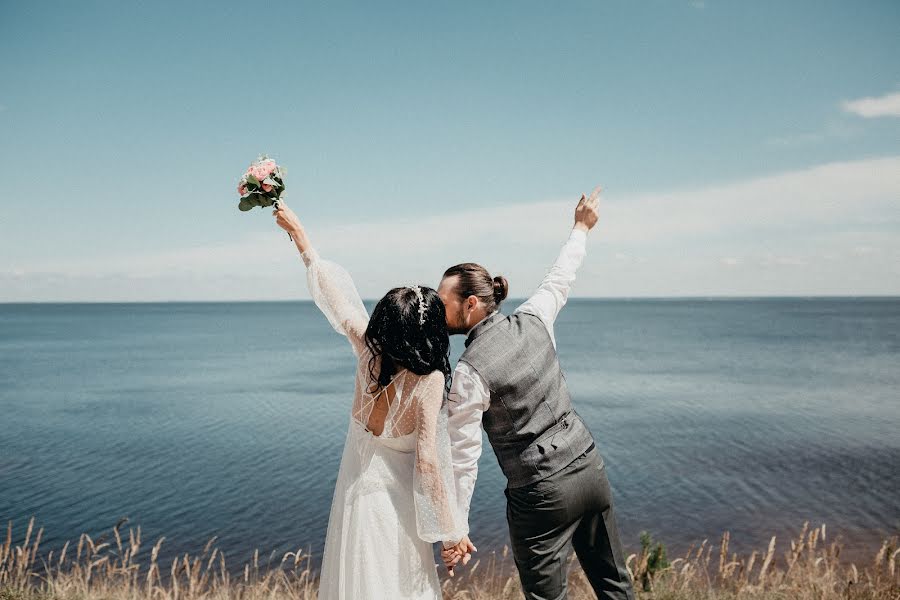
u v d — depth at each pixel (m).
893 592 4.02
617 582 2.56
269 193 2.57
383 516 2.34
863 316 161.25
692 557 9.59
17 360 54.72
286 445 19.17
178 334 103.75
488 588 5.08
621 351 59.47
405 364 2.28
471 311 2.57
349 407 26.62
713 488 14.08
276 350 67.06
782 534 10.77
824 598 3.97
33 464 16.92
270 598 4.93
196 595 5.23
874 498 12.95
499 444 2.42
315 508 12.68
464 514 2.33
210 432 21.52
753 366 44.72
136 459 17.47
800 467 15.96
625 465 16.42
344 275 2.60
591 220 3.07
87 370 45.50
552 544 2.40
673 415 24.72
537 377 2.41
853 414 24.58
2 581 4.64
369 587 2.31
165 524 11.70
